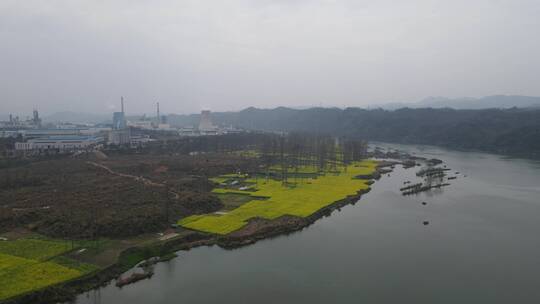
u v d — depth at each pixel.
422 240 89.50
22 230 87.25
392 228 98.19
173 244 82.62
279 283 67.31
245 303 60.69
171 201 109.00
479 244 87.12
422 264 75.94
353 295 63.53
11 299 56.00
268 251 81.81
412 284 67.56
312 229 97.12
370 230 96.38
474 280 69.31
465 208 118.44
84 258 72.25
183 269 72.50
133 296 62.09
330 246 85.25
